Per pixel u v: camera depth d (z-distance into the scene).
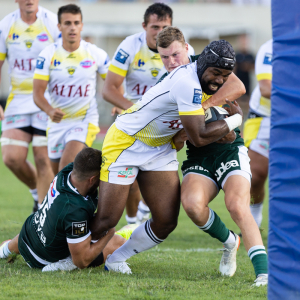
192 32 84.31
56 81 21.55
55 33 24.03
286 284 10.02
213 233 13.98
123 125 13.90
